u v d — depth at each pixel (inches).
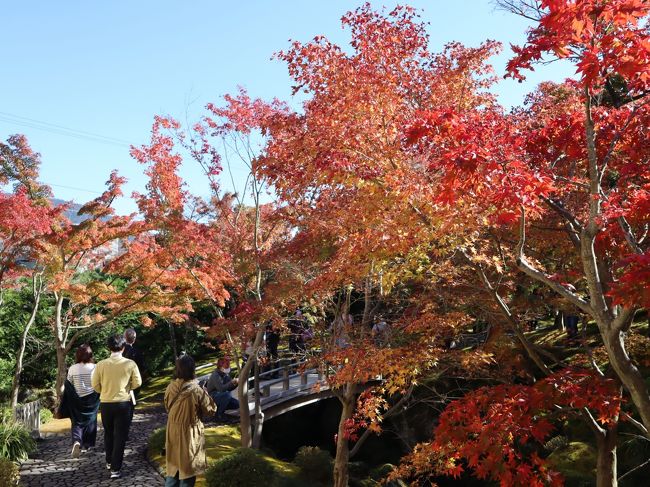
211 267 484.7
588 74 179.5
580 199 296.4
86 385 401.1
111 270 533.6
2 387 676.1
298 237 393.7
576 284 384.2
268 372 579.8
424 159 262.8
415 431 605.3
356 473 541.0
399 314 425.1
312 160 266.2
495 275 349.4
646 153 235.8
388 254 258.7
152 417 601.6
